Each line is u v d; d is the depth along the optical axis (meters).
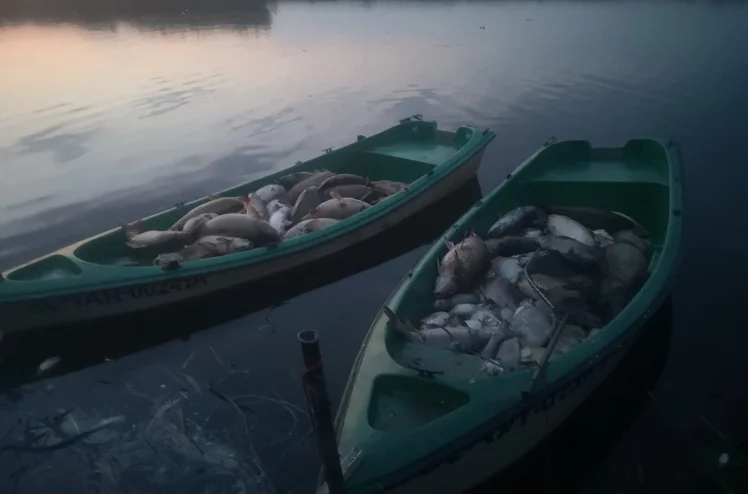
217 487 5.34
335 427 4.64
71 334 7.31
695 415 5.72
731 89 16.53
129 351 7.29
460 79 19.67
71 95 20.22
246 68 23.44
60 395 6.60
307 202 9.07
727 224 9.34
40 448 5.85
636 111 15.31
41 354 7.29
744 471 5.08
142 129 16.42
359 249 8.88
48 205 11.80
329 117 16.66
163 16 40.75
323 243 8.28
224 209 8.81
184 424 6.05
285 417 6.08
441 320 6.14
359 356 5.32
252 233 8.27
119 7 43.28
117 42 30.78
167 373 6.86
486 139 10.75
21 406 6.45
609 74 18.89
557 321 5.86
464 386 4.76
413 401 4.84
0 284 6.95
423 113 16.39
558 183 8.85
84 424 6.13
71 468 5.61
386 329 5.51
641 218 8.62
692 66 19.14
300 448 5.70
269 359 7.03
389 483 4.11
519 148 13.37
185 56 26.45
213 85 20.91
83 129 16.56
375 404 4.81
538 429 5.06
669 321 7.06
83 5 43.34
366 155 11.06
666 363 6.37
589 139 13.62
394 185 9.91
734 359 6.41
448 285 6.63
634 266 6.85
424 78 20.22
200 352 7.20
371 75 21.14
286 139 15.10
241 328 7.67
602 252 7.13
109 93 20.33
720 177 11.10
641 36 24.25
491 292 6.65
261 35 31.27
